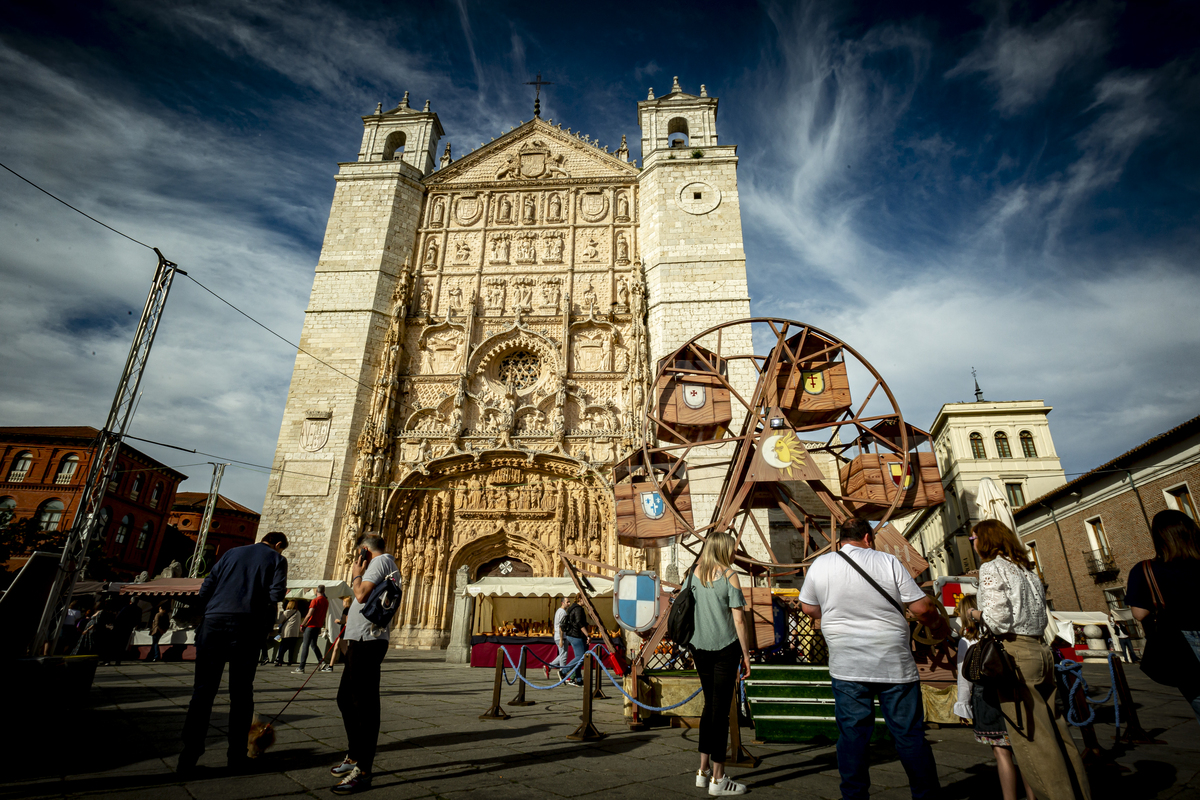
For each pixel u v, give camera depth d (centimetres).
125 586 2391
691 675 895
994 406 4134
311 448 2892
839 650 440
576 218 3519
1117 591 2548
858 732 422
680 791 520
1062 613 2248
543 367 3153
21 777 496
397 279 3356
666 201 3378
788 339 1374
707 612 548
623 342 3147
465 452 2877
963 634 532
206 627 561
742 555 1295
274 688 1162
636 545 1344
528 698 1145
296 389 3022
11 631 643
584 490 2836
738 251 3212
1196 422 2088
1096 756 656
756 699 798
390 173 3572
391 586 559
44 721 613
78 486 4666
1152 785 555
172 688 1144
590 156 3712
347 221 3459
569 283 3319
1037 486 3928
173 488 5647
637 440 2814
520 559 2845
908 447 1267
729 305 3088
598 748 689
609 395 3041
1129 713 779
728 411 1307
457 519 2872
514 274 3381
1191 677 414
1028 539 3341
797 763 653
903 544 1101
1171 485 2255
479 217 3562
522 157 3741
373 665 534
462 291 3356
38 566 682
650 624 891
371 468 2836
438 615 2706
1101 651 1980
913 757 409
